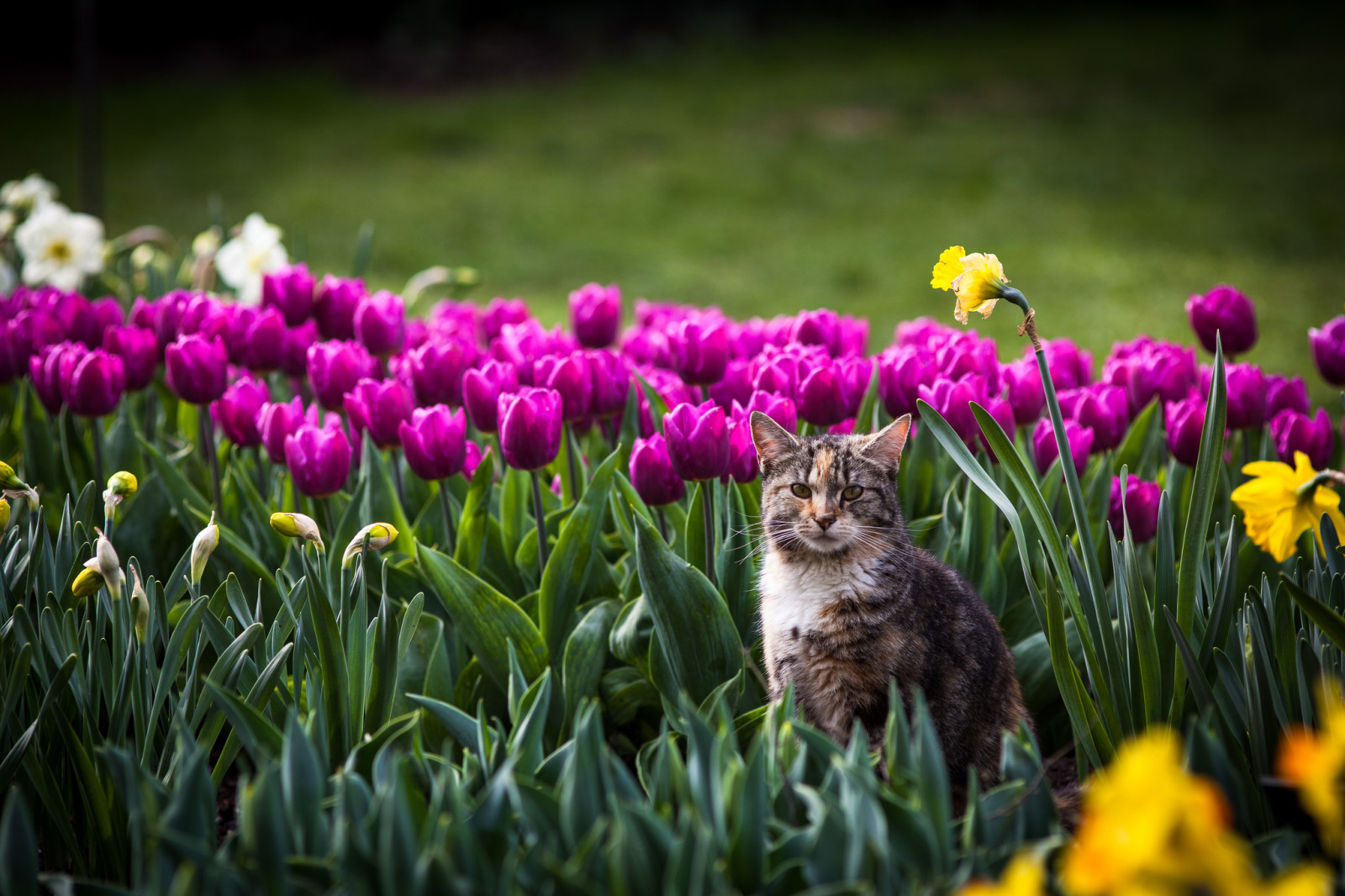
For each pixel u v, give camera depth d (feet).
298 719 6.38
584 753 5.89
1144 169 43.01
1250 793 7.13
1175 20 62.95
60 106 51.08
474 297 31.76
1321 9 62.80
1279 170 41.91
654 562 8.59
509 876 5.42
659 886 5.56
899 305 31.14
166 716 8.41
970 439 10.00
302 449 9.33
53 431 12.41
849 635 9.00
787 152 46.57
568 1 61.77
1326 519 8.46
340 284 13.33
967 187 41.98
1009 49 59.31
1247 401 10.70
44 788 7.52
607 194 41.98
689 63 58.08
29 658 7.39
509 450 9.19
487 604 8.87
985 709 8.95
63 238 15.94
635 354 14.06
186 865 5.45
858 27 63.77
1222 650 7.86
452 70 56.75
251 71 56.85
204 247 17.56
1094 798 4.59
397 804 5.38
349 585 8.82
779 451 9.72
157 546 10.41
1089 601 7.85
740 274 34.40
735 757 6.61
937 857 5.65
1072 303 29.99
